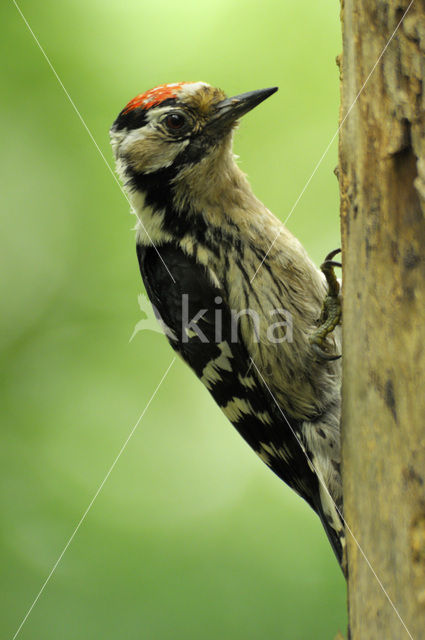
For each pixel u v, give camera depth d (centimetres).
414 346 436
